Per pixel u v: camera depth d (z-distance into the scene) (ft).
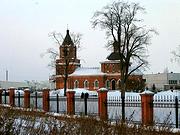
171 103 55.77
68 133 25.40
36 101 83.82
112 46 174.19
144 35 174.50
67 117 29.37
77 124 26.04
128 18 172.04
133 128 25.82
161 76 339.57
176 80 335.47
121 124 25.68
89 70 285.84
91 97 76.07
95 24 177.88
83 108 71.67
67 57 217.56
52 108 82.23
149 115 53.88
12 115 27.32
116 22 171.53
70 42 221.66
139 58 174.19
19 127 26.48
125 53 171.12
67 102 73.77
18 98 93.04
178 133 34.91
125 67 171.32
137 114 60.03
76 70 290.35
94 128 25.43
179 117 55.52
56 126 25.88
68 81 281.95
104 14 173.78
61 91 205.05
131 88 205.77
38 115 30.35
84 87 281.13
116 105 61.98
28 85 301.22
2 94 108.37
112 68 274.98
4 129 25.77
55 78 279.08
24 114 29.58
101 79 276.41
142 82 217.77
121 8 172.76
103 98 62.39
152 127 26.94
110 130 25.17
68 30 255.09
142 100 54.95
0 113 27.07
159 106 59.00
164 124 29.94
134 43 172.14
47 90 82.94
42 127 26.48
